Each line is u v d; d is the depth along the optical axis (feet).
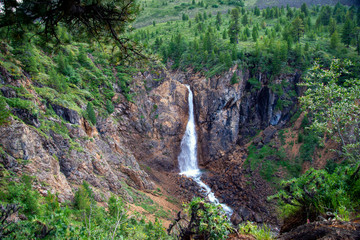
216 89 234.58
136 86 202.90
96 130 139.85
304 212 22.07
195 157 231.91
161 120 213.46
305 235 15.12
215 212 22.25
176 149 219.61
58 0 23.18
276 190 175.22
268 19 475.72
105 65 195.11
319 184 21.76
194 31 440.86
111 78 189.16
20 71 101.35
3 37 26.03
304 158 188.96
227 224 21.62
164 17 646.33
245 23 444.55
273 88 234.99
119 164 143.13
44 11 23.03
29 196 50.14
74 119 118.42
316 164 179.01
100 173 111.24
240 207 159.63
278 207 25.07
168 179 187.73
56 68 149.48
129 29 28.27
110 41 28.71
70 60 168.04
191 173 214.48
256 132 239.09
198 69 268.82
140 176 150.61
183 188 176.24
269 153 208.44
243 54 255.09
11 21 23.30
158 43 363.35
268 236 18.71
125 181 135.64
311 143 192.65
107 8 24.68
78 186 91.91
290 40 262.47
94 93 168.55
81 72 169.58
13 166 66.54
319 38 326.65
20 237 22.13
